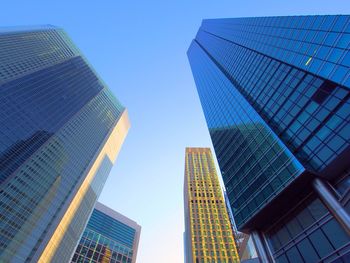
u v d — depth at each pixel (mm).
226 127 70312
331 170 32188
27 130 106500
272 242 39125
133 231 189375
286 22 56844
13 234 79188
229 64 91938
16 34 141500
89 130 148750
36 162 101438
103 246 158375
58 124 125938
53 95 135625
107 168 162625
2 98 102812
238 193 49594
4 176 86312
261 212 39844
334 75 35938
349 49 34719
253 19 80562
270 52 59844
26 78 123438
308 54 43844
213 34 130500
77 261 139750
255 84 62438
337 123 33250
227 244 120375
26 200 89250
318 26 43969
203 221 132875
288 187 35875
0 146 90875
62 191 108062
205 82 110625
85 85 172625
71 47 189500
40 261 83562
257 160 47781
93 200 137000
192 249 117812
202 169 176125
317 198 33844
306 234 33188
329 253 29031
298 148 38188
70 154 123938
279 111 46781
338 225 29172
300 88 43125
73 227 111000
